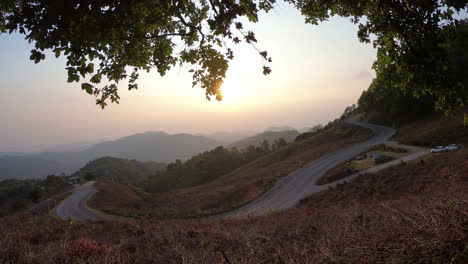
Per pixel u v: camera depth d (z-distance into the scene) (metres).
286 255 3.21
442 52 2.85
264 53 2.71
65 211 36.09
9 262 5.00
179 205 47.50
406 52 3.21
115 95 3.21
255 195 36.72
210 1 2.70
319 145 76.31
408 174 23.31
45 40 2.19
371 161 36.59
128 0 2.34
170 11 2.80
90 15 2.24
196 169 109.62
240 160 112.44
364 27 3.64
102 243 6.55
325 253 2.64
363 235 2.84
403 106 68.38
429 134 42.25
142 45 3.26
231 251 4.12
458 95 2.93
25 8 2.17
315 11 4.05
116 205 48.94
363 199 20.92
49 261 4.71
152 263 4.47
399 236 2.45
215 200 44.97
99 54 2.48
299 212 15.31
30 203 55.56
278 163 65.75
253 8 2.66
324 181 34.81
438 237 2.05
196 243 5.45
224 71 3.28
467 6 2.60
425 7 2.81
